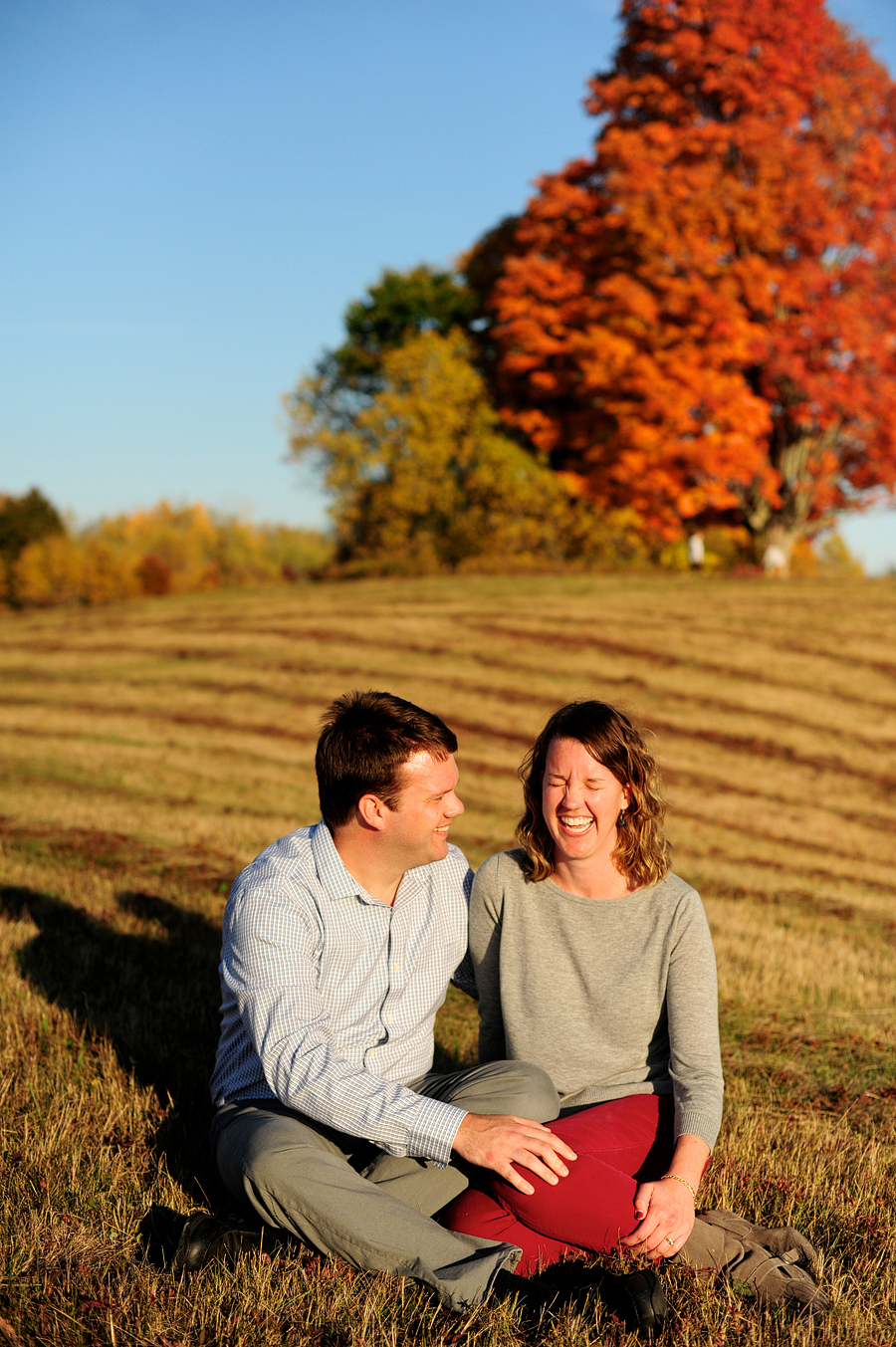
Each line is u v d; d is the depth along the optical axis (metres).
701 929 3.13
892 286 28.94
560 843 3.13
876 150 28.47
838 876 10.78
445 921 3.30
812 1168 3.56
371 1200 2.68
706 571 33.69
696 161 29.00
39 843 8.64
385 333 38.31
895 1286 2.78
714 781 15.27
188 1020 4.62
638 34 30.36
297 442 37.12
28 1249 2.69
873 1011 5.90
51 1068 3.90
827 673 20.75
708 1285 2.65
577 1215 2.72
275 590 31.02
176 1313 2.48
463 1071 3.15
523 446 34.25
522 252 34.16
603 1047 3.18
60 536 45.38
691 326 29.08
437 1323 2.50
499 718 17.83
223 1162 2.86
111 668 21.19
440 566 33.44
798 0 28.33
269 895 3.05
